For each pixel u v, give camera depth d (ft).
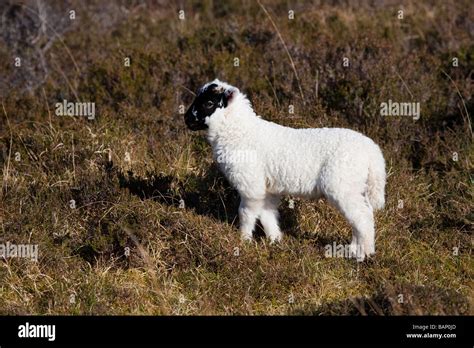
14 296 31.37
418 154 42.29
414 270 32.58
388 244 34.37
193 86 49.29
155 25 64.08
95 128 43.52
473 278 32.68
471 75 49.47
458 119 44.55
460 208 37.11
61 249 33.60
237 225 35.78
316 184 31.58
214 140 33.81
